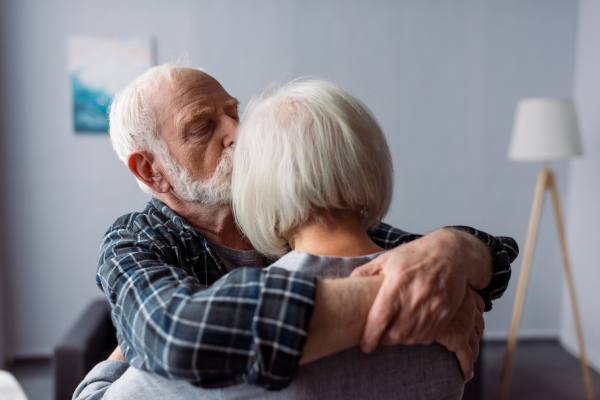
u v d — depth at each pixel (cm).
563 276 420
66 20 369
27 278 385
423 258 70
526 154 337
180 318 64
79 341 265
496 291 95
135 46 376
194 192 107
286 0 385
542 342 422
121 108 109
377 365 71
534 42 399
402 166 404
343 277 72
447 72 397
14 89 369
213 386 64
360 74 394
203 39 381
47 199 380
